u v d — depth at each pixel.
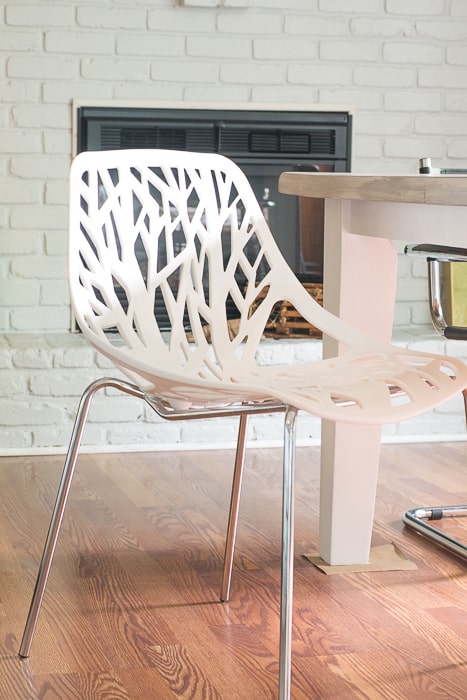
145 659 1.70
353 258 2.07
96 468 3.02
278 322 3.51
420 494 2.77
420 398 1.46
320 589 2.04
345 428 2.13
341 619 1.89
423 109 3.70
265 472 3.00
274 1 3.55
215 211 1.89
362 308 2.09
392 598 2.00
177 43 3.50
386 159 3.70
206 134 3.57
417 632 1.83
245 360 1.80
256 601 1.97
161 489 2.79
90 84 3.46
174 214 3.46
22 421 3.19
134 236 1.78
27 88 3.42
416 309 3.76
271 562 2.21
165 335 3.46
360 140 3.68
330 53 3.62
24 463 3.06
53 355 3.19
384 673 1.66
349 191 1.74
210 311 1.83
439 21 3.67
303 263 3.64
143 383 1.67
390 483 2.88
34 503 2.63
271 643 1.77
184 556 2.24
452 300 2.18
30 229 3.46
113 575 2.11
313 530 2.44
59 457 3.14
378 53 3.64
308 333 3.51
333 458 2.15
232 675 1.65
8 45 3.39
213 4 3.47
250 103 3.58
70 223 1.66
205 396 1.51
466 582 2.10
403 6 3.64
